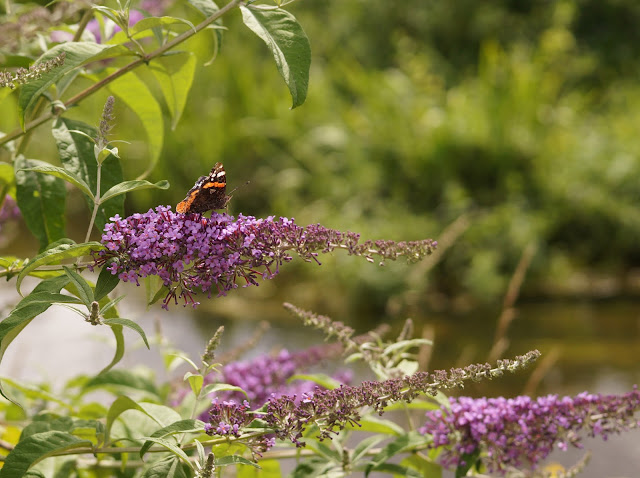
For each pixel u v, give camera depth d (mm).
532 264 9500
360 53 15953
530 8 16312
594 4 16109
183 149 11359
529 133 11195
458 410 2168
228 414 1832
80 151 2146
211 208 1982
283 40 1895
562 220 10523
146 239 1659
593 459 5242
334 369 6027
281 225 1736
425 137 11070
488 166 10820
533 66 12781
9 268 1905
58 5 2541
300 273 9758
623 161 10992
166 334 6805
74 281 1652
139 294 7918
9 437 2824
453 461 2211
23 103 1881
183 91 2508
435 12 15992
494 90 11734
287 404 1794
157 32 2178
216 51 2404
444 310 8859
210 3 2215
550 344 7633
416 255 1763
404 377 1821
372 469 2246
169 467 1884
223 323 7742
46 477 2244
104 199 1763
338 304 9000
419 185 10930
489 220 9867
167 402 2990
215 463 1735
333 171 11477
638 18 15922
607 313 8828
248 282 1723
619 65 15570
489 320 8555
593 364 7000
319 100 12500
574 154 11078
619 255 10391
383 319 8617
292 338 7395
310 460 2336
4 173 2439
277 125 11930
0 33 2314
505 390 6328
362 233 9492
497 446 2152
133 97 2529
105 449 1956
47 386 2969
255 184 11508
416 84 13062
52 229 2318
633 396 2127
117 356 2053
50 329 6512
